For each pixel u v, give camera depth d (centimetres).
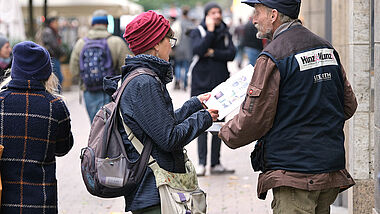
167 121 420
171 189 429
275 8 452
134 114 423
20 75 448
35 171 443
